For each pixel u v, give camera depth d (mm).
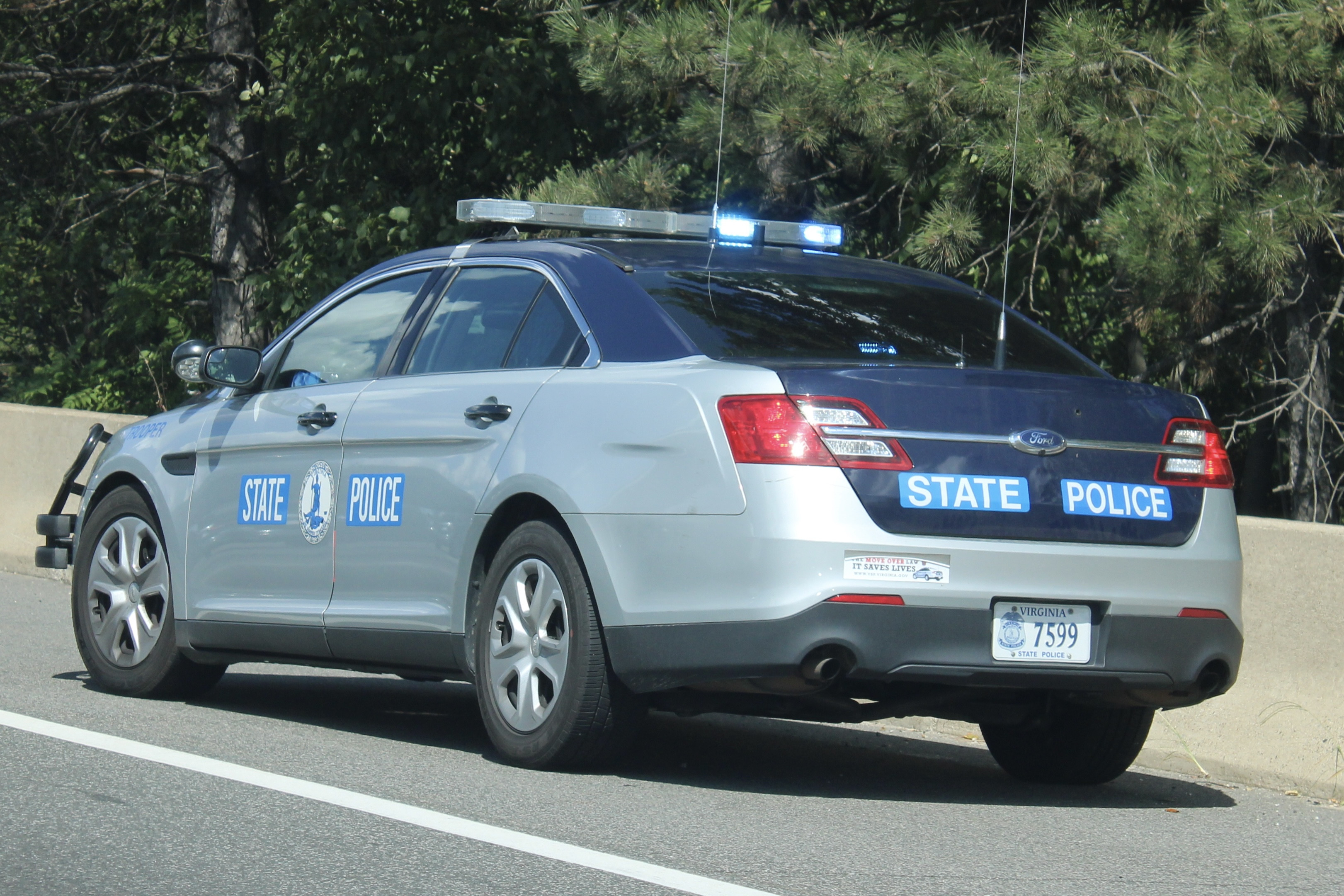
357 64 33781
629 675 9820
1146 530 9945
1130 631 9805
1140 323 20812
